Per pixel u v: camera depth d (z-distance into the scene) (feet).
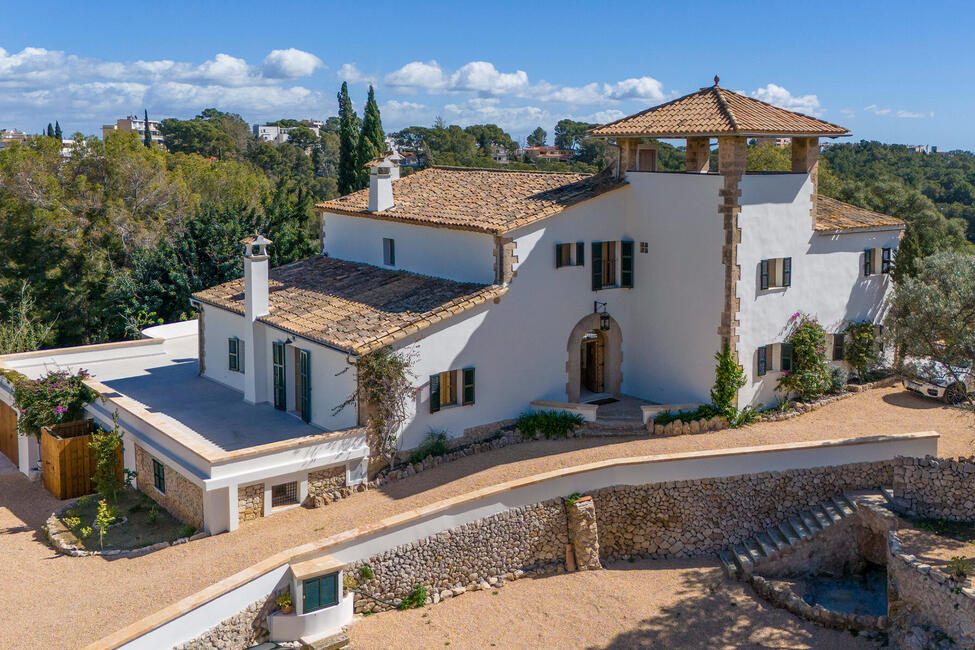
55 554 72.33
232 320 101.71
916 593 66.64
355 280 100.94
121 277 157.38
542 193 95.96
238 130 498.28
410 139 477.36
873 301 103.09
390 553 67.92
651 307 95.96
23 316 149.79
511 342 89.30
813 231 94.84
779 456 80.02
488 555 73.31
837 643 66.80
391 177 110.83
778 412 92.79
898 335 89.10
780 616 70.08
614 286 97.04
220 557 66.80
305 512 75.56
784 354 93.76
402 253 101.65
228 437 83.30
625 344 98.89
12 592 64.13
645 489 78.18
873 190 169.58
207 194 204.95
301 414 90.58
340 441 77.92
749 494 79.51
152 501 83.30
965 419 91.25
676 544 78.95
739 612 70.28
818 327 95.35
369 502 76.13
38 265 174.91
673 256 92.68
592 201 93.40
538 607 70.08
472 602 70.49
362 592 66.33
